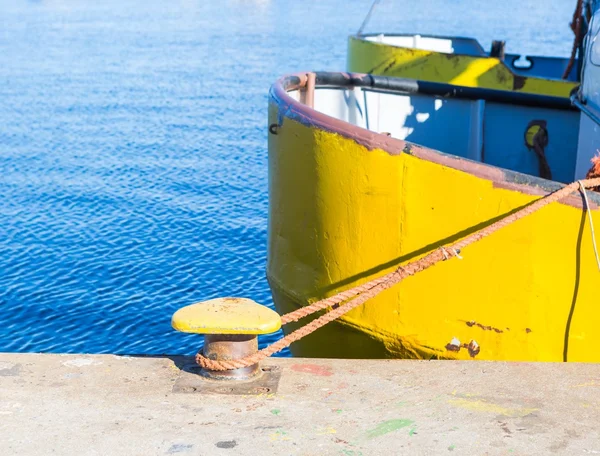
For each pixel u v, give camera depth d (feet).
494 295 15.93
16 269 31.30
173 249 33.55
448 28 103.30
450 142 26.48
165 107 58.85
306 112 17.13
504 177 15.38
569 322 15.87
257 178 43.11
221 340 13.75
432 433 12.25
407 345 16.70
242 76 69.46
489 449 11.84
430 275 16.15
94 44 88.89
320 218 17.17
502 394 13.43
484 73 36.32
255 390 13.50
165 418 12.60
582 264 15.51
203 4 134.10
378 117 26.05
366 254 16.67
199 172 44.06
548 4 131.03
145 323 27.40
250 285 30.45
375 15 118.01
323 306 14.70
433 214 15.90
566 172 26.37
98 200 39.45
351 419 12.64
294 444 11.91
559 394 13.44
